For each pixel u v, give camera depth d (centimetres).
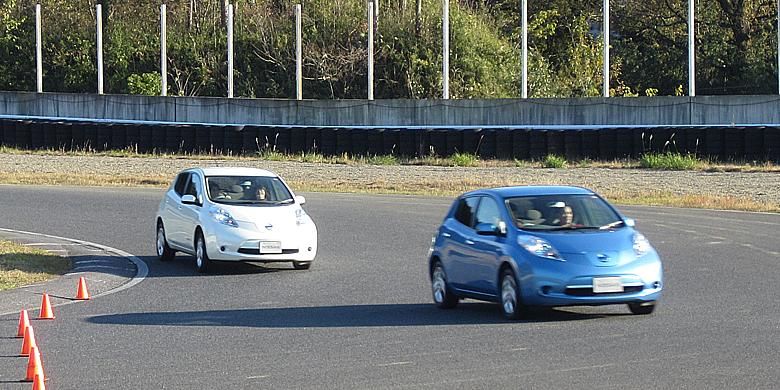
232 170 3650
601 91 11462
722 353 1928
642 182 6706
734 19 11088
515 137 8019
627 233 2428
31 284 3178
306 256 3441
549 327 2269
